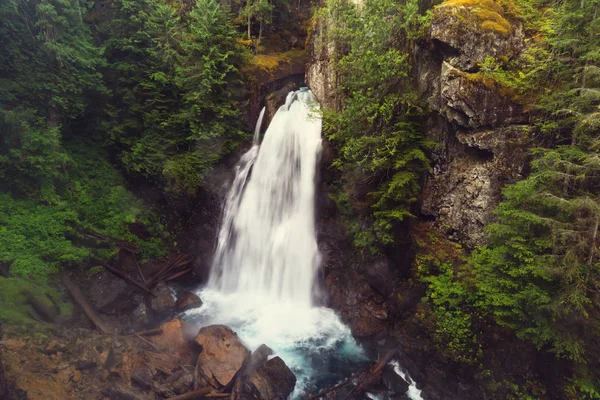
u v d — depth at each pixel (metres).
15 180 16.38
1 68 16.14
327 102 19.70
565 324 10.32
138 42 19.44
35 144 16.28
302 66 22.55
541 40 12.52
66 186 18.25
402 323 14.82
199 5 18.50
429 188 14.87
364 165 15.32
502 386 11.74
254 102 20.52
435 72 14.27
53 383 10.31
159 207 20.56
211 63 18.02
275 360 12.85
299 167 18.78
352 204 16.70
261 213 19.38
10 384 9.66
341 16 17.16
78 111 18.66
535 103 12.13
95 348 12.21
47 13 16.33
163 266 19.25
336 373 13.59
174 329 13.95
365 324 15.48
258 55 22.38
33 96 16.81
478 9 12.97
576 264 9.59
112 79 19.97
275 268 18.67
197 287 19.41
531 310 10.53
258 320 16.47
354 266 17.03
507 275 11.20
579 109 10.53
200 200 19.95
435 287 13.66
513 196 10.98
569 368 10.85
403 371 13.91
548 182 10.65
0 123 15.33
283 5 25.02
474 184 13.41
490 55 12.73
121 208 19.41
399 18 15.49
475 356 12.34
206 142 19.70
